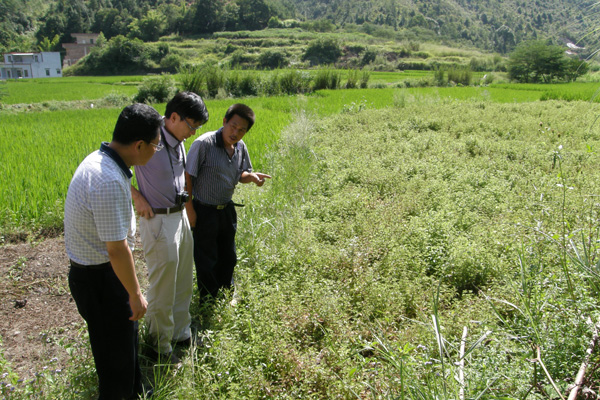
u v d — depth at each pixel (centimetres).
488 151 1009
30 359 362
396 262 460
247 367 311
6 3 13238
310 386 302
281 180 739
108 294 280
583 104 1795
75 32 11988
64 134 1229
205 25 11725
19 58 8356
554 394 250
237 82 3016
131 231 308
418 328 346
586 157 877
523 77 4672
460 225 568
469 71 4072
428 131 1257
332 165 880
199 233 418
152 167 329
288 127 1142
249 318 371
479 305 377
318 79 3325
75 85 4134
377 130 1330
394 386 275
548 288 360
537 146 1023
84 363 331
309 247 500
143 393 316
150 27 11100
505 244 482
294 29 11488
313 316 367
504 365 278
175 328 383
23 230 613
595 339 262
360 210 631
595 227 432
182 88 2967
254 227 559
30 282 488
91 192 256
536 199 614
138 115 263
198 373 313
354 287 418
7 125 1446
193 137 1136
